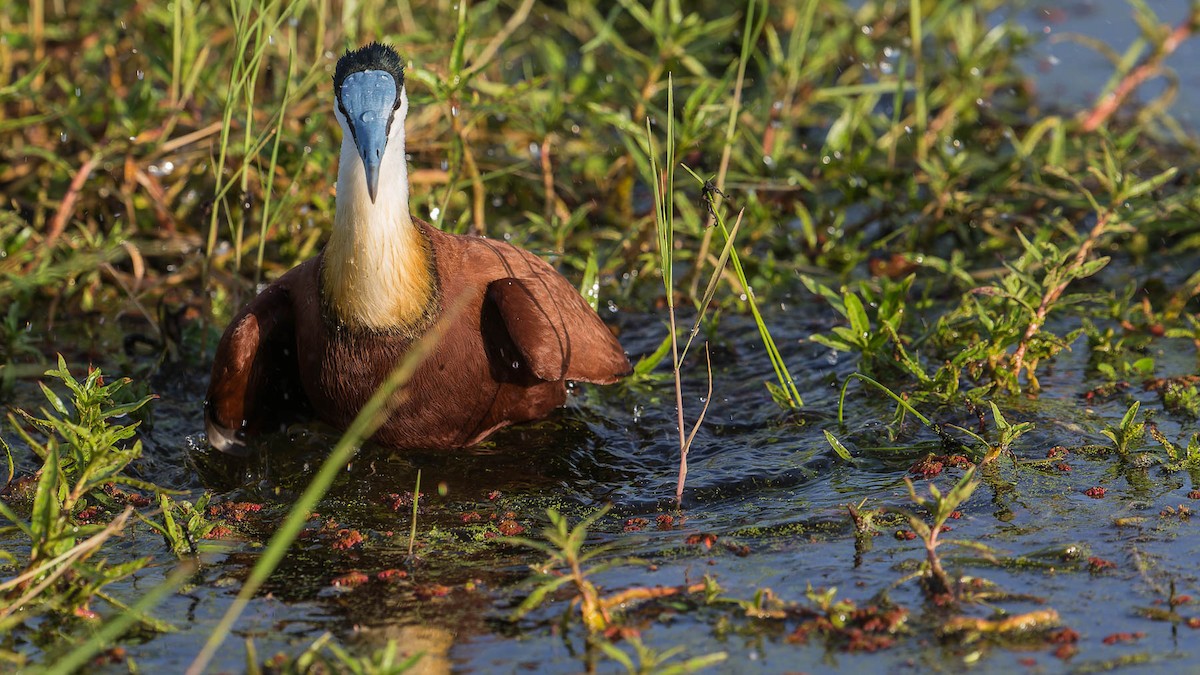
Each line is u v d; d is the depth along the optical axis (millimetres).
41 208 13703
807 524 8953
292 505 9734
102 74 15633
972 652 7191
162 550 8852
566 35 19234
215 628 7727
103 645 6801
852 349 11164
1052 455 9875
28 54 14844
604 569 8297
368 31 15477
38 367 11492
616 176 15008
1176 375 11430
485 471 10305
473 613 7840
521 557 8648
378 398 6664
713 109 13062
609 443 10797
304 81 12750
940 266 12625
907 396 10859
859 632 7355
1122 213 12867
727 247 9352
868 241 14953
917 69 15477
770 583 8070
